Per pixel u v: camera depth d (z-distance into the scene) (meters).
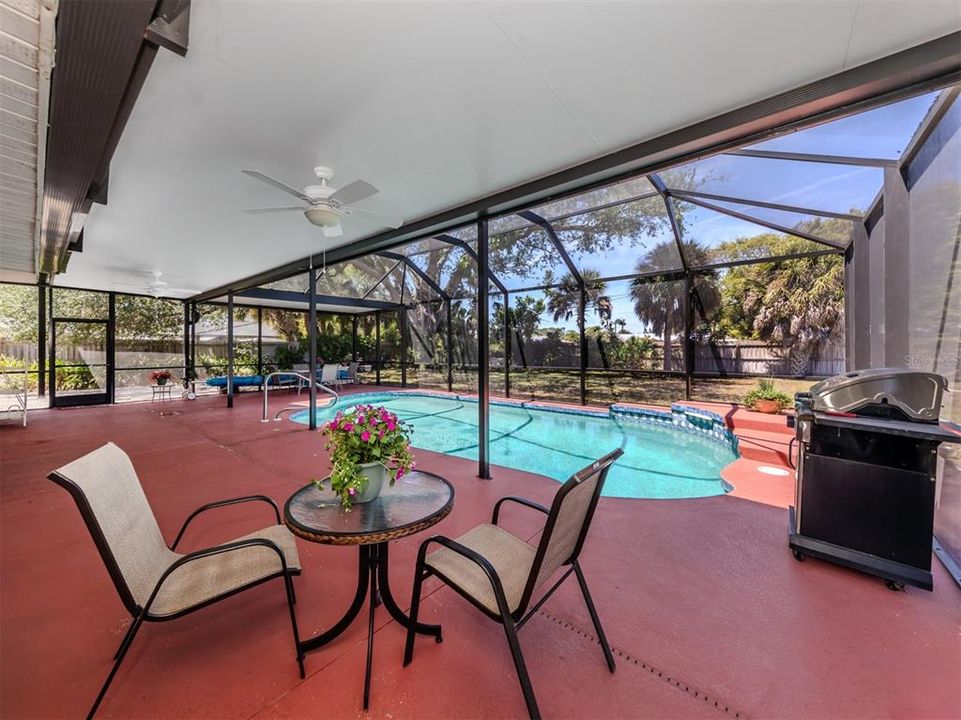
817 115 2.09
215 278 7.76
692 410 6.04
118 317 9.75
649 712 1.36
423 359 11.18
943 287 2.50
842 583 2.09
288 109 2.21
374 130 2.44
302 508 1.70
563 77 1.94
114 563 1.38
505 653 1.64
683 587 2.07
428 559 1.69
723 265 6.04
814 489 2.29
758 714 1.35
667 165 2.63
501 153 2.74
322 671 1.55
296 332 12.59
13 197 2.92
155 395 10.17
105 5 1.25
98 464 1.59
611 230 5.88
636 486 4.13
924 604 1.91
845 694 1.42
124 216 4.04
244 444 5.32
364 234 4.75
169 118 2.29
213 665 1.58
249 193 3.42
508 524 2.87
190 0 1.45
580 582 1.65
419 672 1.54
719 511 3.04
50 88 1.67
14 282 8.00
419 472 2.15
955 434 1.88
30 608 1.94
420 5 1.50
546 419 7.45
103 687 1.34
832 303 5.05
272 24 1.59
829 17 1.55
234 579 1.60
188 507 3.20
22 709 1.38
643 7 1.51
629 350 7.23
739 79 1.96
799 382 5.43
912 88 1.83
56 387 8.86
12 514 3.12
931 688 1.43
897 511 2.06
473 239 6.76
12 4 1.22
